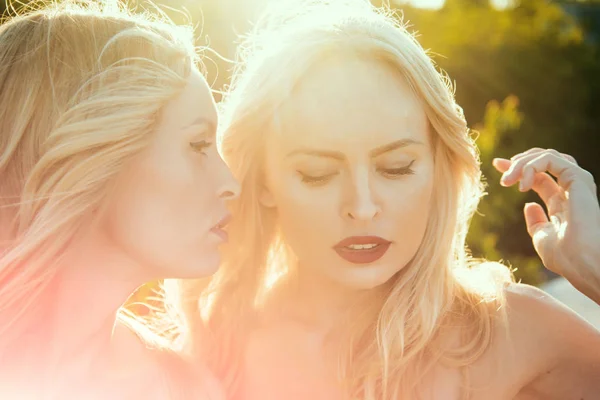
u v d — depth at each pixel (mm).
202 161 1358
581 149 13219
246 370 1651
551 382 1571
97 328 1350
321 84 1418
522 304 1583
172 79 1297
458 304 1616
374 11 1659
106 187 1274
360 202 1404
